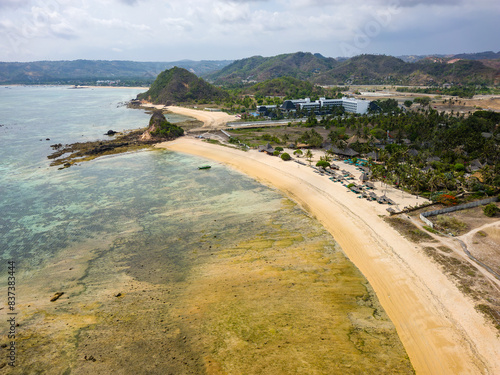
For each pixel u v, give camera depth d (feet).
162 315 184.44
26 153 558.97
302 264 232.73
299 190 376.07
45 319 183.83
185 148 592.60
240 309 185.78
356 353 154.51
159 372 145.69
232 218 312.29
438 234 263.49
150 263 242.58
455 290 199.41
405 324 176.24
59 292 211.00
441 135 540.52
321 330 168.86
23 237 285.02
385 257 238.89
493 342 162.09
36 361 152.56
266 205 341.00
